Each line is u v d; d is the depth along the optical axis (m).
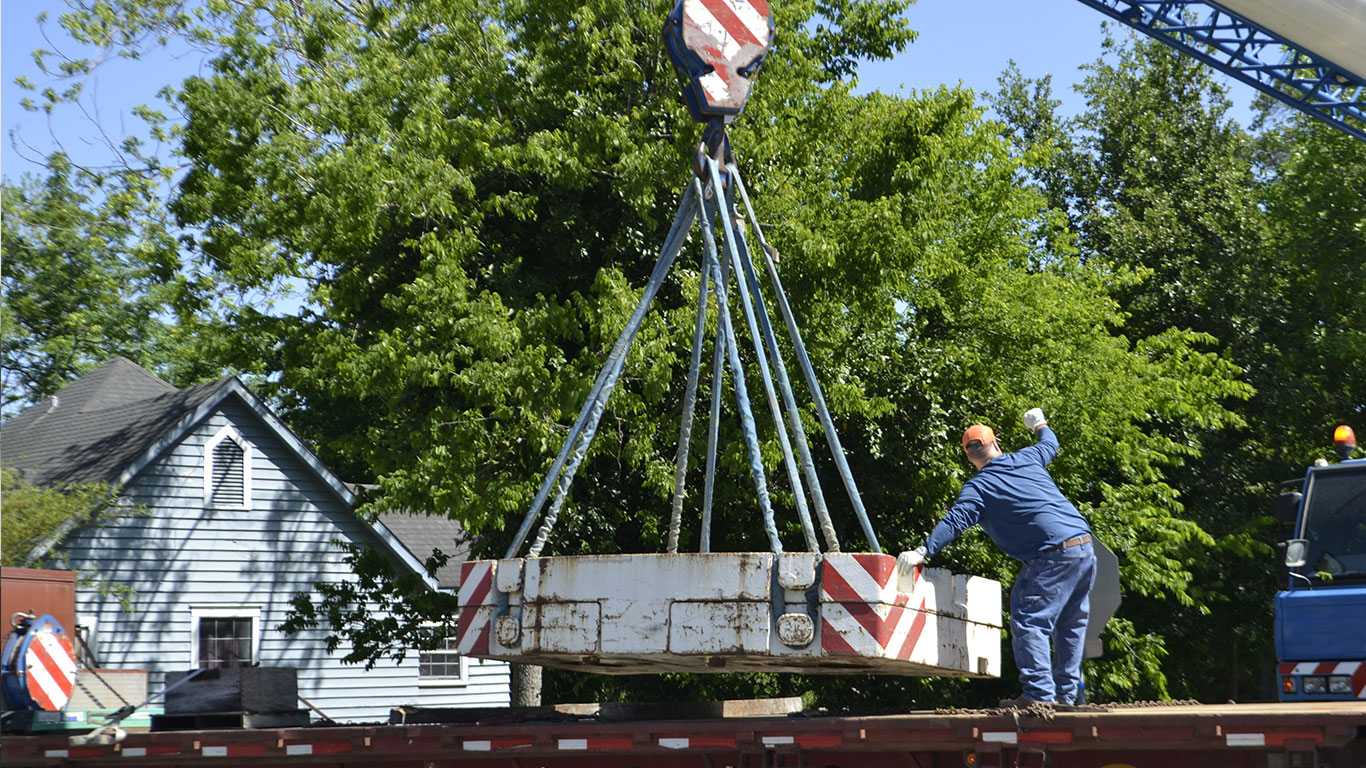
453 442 12.88
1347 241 21.55
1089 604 6.62
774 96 13.76
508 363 12.77
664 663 6.26
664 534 14.62
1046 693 5.98
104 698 8.10
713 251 6.61
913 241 14.24
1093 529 16.20
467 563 6.38
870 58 16.44
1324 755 4.80
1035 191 19.58
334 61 15.03
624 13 14.12
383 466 13.58
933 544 6.02
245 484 19.89
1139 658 16.53
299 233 13.95
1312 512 8.45
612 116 14.14
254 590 19.75
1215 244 24.41
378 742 6.47
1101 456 17.19
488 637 6.17
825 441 15.27
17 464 20.12
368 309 14.72
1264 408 22.80
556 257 14.66
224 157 14.25
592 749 6.06
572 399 12.70
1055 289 17.11
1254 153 26.67
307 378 14.29
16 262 30.80
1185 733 4.91
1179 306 24.19
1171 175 26.14
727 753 5.94
